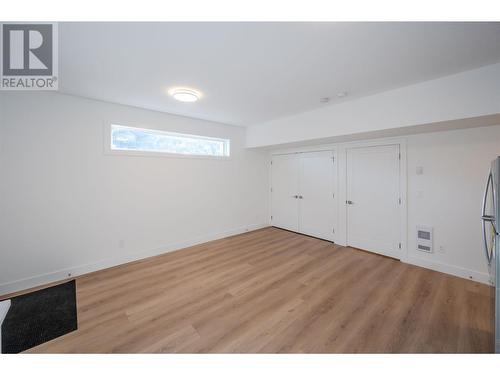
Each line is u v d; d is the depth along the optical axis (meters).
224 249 3.75
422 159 2.97
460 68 2.09
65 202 2.68
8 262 2.35
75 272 2.74
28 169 2.44
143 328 1.78
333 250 3.67
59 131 2.63
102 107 2.95
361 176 3.66
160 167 3.53
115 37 1.59
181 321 1.87
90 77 2.24
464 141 2.62
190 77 2.28
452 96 2.23
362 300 2.17
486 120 2.24
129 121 3.19
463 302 2.11
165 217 3.60
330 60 1.95
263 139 4.38
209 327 1.79
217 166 4.33
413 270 2.87
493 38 1.62
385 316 1.92
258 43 1.68
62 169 2.66
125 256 3.16
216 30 1.52
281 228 5.16
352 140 3.68
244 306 2.09
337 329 1.76
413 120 2.48
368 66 2.07
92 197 2.88
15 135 2.37
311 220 4.52
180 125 3.75
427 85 2.38
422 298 2.19
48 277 2.56
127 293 2.33
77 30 1.50
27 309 2.04
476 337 1.64
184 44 1.69
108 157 3.01
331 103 3.14
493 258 1.58
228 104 3.17
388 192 3.33
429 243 2.90
